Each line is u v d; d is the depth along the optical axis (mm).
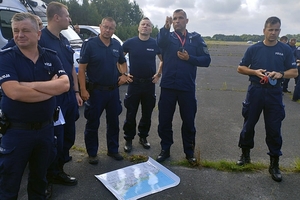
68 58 2670
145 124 3727
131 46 3451
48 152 2074
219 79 10391
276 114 2910
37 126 1939
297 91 6824
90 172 3016
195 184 2814
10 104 1846
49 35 2527
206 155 3551
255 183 2852
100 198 2551
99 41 3029
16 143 1883
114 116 3270
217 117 5320
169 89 3207
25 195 2543
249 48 3035
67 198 2533
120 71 3479
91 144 3209
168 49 3170
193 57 3064
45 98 1868
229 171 3086
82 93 3051
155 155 3533
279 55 2902
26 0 5402
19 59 1854
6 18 5008
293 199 2582
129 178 2889
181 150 3697
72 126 2816
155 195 2607
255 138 4172
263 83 2846
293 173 3080
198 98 7008
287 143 4000
